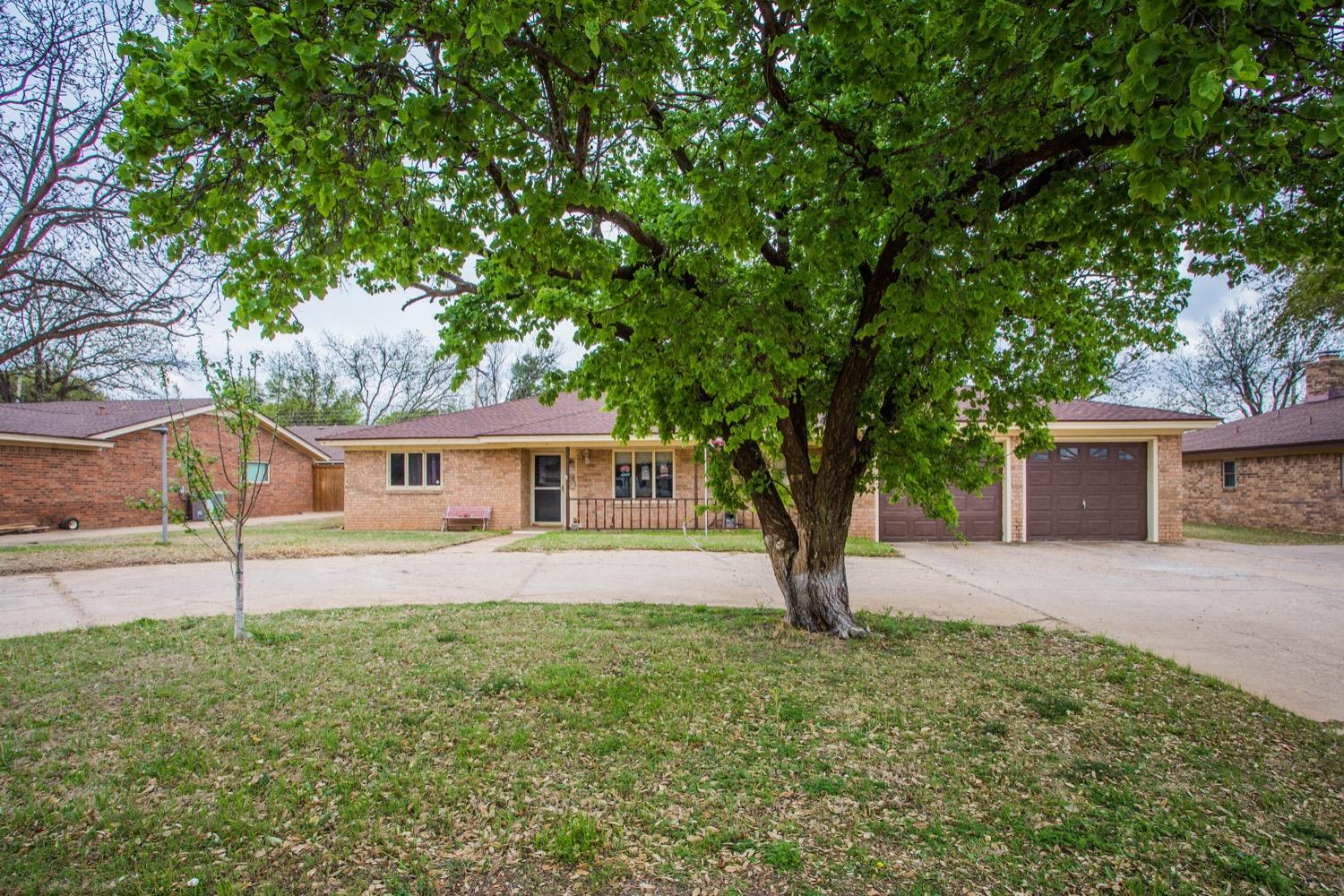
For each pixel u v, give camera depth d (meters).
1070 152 3.78
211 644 5.35
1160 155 2.55
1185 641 5.71
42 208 4.82
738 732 3.64
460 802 2.91
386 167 2.87
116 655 5.04
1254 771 3.28
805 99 3.69
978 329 4.15
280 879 2.39
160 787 3.05
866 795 2.99
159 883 2.36
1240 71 2.00
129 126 2.73
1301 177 3.62
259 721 3.77
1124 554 11.86
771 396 4.95
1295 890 2.38
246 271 3.49
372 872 2.43
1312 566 10.33
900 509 13.93
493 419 18.00
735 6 3.28
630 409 6.05
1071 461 14.06
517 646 5.27
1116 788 3.09
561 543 12.48
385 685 4.36
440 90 2.88
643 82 3.03
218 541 13.36
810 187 4.00
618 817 2.79
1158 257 4.85
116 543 13.02
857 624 6.04
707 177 3.48
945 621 6.32
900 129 3.49
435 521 16.83
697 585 8.42
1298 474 16.72
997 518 13.92
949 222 3.71
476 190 3.70
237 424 5.58
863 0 2.59
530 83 3.17
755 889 2.34
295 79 2.41
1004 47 2.91
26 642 5.44
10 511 15.91
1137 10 2.01
